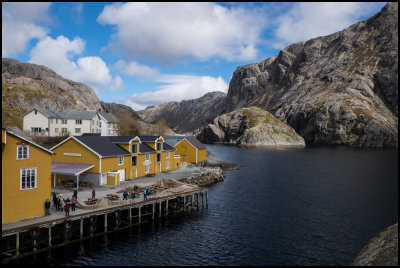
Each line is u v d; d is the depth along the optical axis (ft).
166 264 87.20
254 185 205.77
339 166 309.42
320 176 245.65
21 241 89.92
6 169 90.84
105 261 87.20
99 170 152.87
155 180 174.70
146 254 92.89
